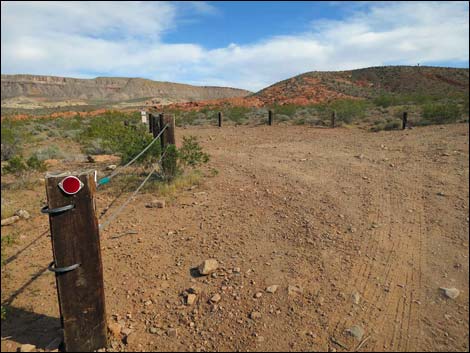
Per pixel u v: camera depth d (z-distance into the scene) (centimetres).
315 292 336
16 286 372
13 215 568
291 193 611
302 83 6969
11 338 297
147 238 468
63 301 270
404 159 831
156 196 639
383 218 492
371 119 2008
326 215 506
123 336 293
